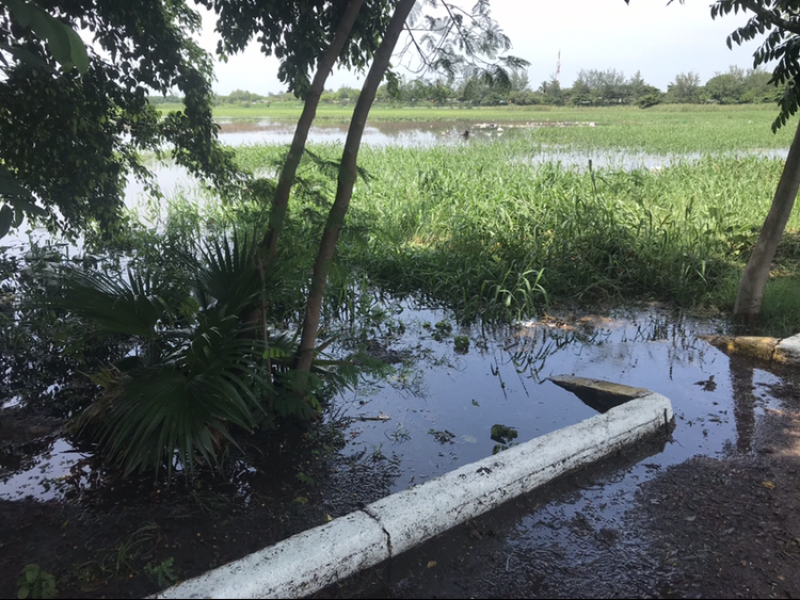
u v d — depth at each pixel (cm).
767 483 327
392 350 535
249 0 530
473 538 286
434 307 650
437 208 903
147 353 398
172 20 606
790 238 812
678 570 263
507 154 1962
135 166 670
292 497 321
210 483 334
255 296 387
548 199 891
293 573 244
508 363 508
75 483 333
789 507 305
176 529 293
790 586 253
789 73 514
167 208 1078
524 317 616
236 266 401
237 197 695
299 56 550
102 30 554
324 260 403
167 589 232
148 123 632
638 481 331
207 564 268
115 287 380
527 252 720
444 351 534
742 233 782
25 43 498
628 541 282
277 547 255
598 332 577
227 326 358
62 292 377
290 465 353
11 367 487
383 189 1054
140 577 260
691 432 385
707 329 575
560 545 280
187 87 607
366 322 596
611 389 430
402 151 1834
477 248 735
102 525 296
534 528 293
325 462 357
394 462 357
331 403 435
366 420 411
